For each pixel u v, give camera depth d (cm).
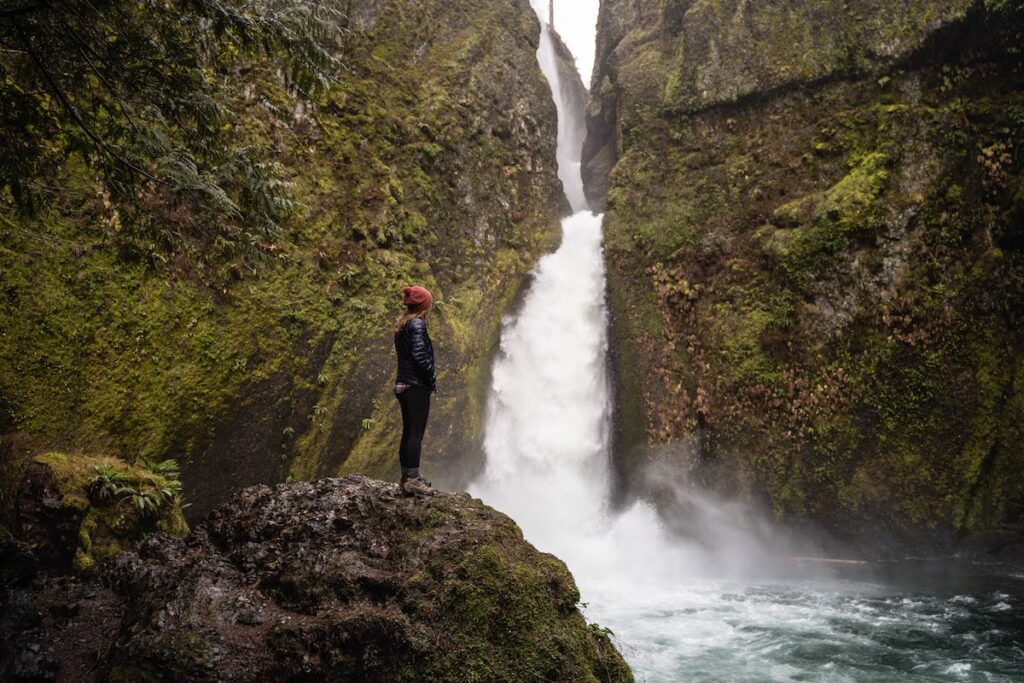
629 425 1750
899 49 1620
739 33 1888
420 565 571
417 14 1908
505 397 1764
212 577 599
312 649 530
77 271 1082
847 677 903
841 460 1516
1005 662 951
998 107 1535
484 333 1720
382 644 528
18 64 569
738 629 1102
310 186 1482
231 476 1216
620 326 1833
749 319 1647
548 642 568
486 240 1834
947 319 1488
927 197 1524
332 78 596
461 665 534
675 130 1944
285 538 619
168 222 657
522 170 2044
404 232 1612
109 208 1112
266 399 1277
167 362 1164
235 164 611
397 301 1508
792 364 1574
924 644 1023
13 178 609
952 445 1478
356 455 1378
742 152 1830
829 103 1720
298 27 563
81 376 1061
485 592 560
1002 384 1491
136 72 559
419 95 1811
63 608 621
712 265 1759
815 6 1786
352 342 1418
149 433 1116
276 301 1330
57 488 843
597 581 1414
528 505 1684
